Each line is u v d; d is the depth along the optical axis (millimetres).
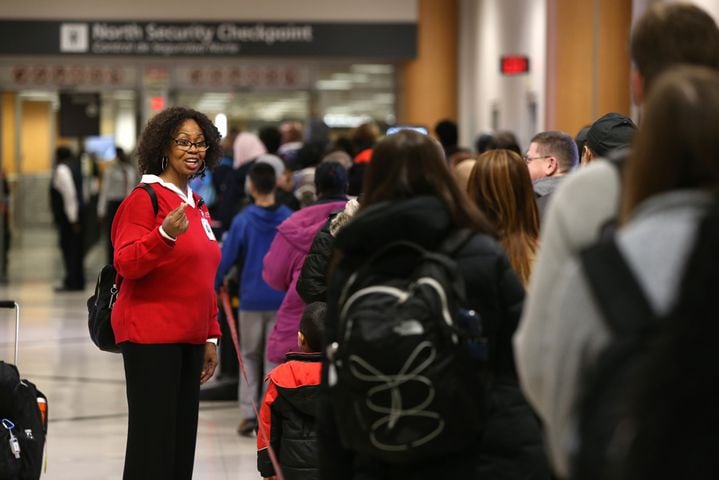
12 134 45219
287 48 44531
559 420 4965
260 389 18812
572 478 4684
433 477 7180
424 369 6766
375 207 7133
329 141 29016
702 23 5812
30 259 46531
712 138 4742
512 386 7363
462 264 7219
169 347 11680
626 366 4508
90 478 15719
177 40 44188
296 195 21531
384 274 7129
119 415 19750
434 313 6828
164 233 11172
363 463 7414
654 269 4641
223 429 18609
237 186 22203
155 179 11922
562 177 13211
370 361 6781
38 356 25625
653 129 4855
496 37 38656
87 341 27656
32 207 46500
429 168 7398
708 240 4508
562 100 30266
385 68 45594
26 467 10328
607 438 4414
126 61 44531
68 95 44406
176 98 44812
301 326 11555
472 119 43188
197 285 11789
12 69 44469
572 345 4859
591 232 5508
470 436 6996
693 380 4363
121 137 44781
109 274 12273
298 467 11047
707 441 4332
